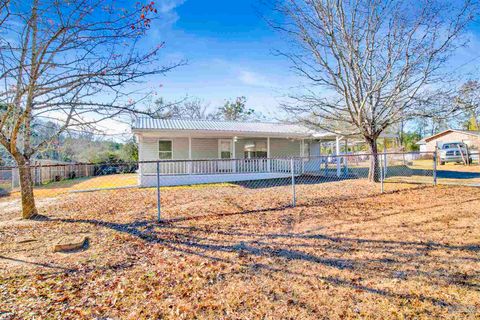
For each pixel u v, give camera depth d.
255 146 17.45
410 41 8.90
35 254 4.17
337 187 10.41
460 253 3.64
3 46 4.12
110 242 4.68
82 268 3.63
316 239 4.47
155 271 3.48
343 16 9.07
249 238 4.66
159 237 4.88
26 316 2.54
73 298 2.88
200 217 6.20
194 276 3.30
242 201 7.95
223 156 16.56
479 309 2.43
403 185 10.02
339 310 2.51
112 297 2.88
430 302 2.57
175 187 11.98
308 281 3.07
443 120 9.91
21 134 7.33
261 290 2.92
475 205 6.45
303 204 7.30
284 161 16.69
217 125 15.61
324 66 9.59
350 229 4.94
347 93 9.65
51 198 9.77
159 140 15.23
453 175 13.39
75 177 20.22
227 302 2.71
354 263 3.49
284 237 4.64
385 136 16.03
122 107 4.82
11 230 5.52
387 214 5.95
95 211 7.23
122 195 9.98
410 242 4.14
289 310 2.54
